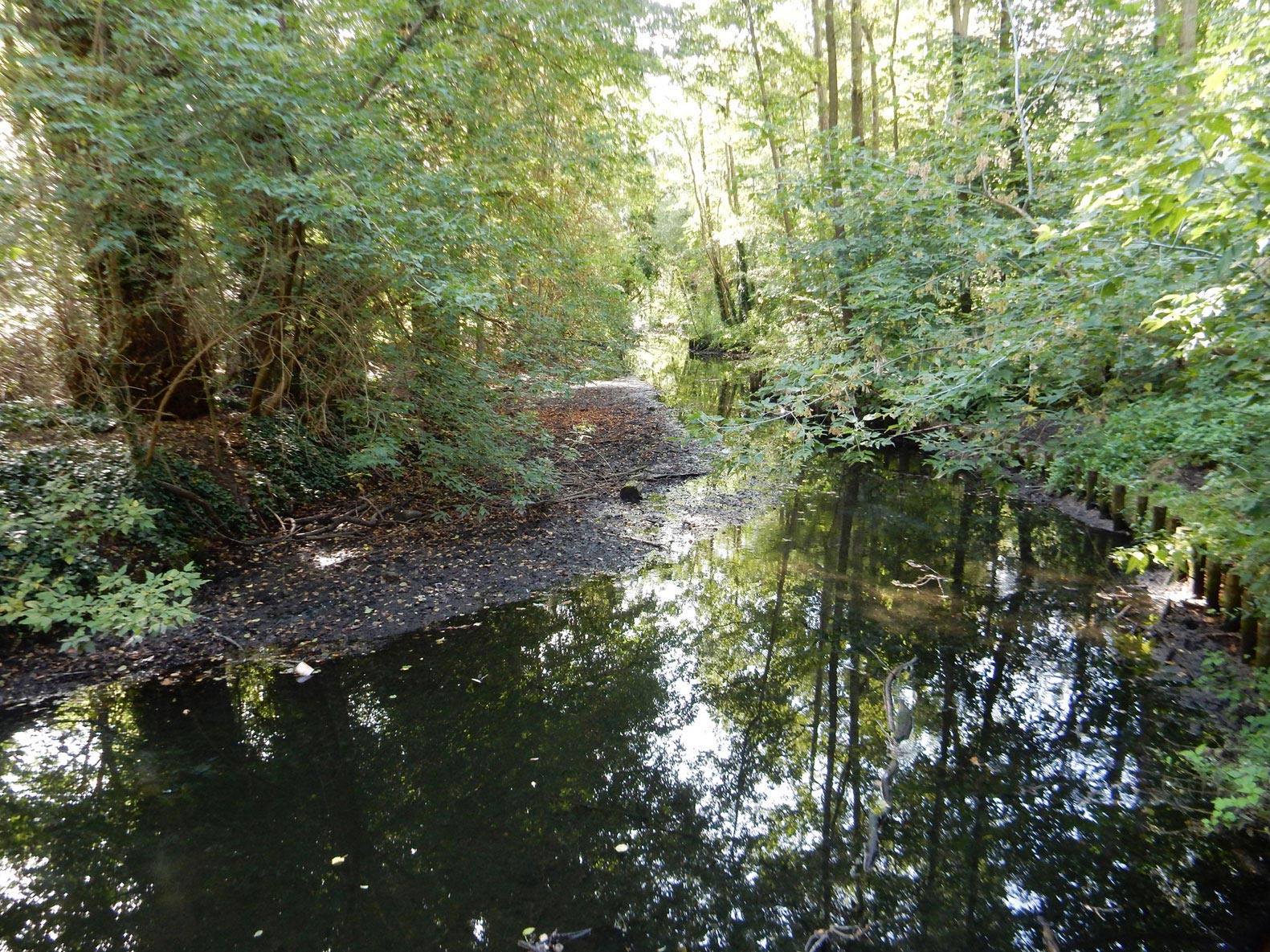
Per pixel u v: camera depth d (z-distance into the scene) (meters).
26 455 7.12
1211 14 7.64
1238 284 3.37
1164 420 5.79
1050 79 8.13
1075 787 4.86
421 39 7.51
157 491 7.88
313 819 4.64
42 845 4.38
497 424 10.01
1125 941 3.64
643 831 4.61
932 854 4.38
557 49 8.65
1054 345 4.63
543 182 9.77
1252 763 4.22
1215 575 6.50
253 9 6.03
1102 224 3.85
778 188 11.54
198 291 7.41
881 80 17.17
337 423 10.04
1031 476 11.05
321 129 6.03
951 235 7.06
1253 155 2.71
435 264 6.74
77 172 5.73
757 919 3.88
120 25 5.74
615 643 7.18
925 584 8.20
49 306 6.68
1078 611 7.21
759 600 8.04
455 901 3.97
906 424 5.79
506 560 9.00
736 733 5.79
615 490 12.01
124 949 3.63
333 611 7.48
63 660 6.25
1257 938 3.61
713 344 30.58
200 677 6.26
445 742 5.52
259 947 3.65
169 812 4.70
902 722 5.68
